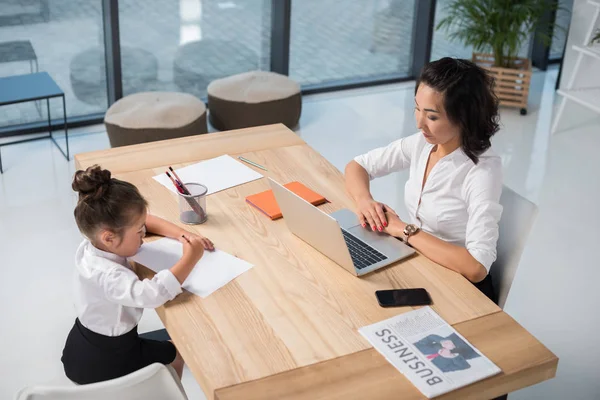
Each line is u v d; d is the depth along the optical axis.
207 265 2.08
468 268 2.06
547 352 1.79
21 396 1.60
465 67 2.02
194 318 1.87
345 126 5.03
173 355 2.29
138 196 1.97
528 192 4.22
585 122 5.21
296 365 1.72
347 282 2.03
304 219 2.10
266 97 4.70
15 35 4.48
